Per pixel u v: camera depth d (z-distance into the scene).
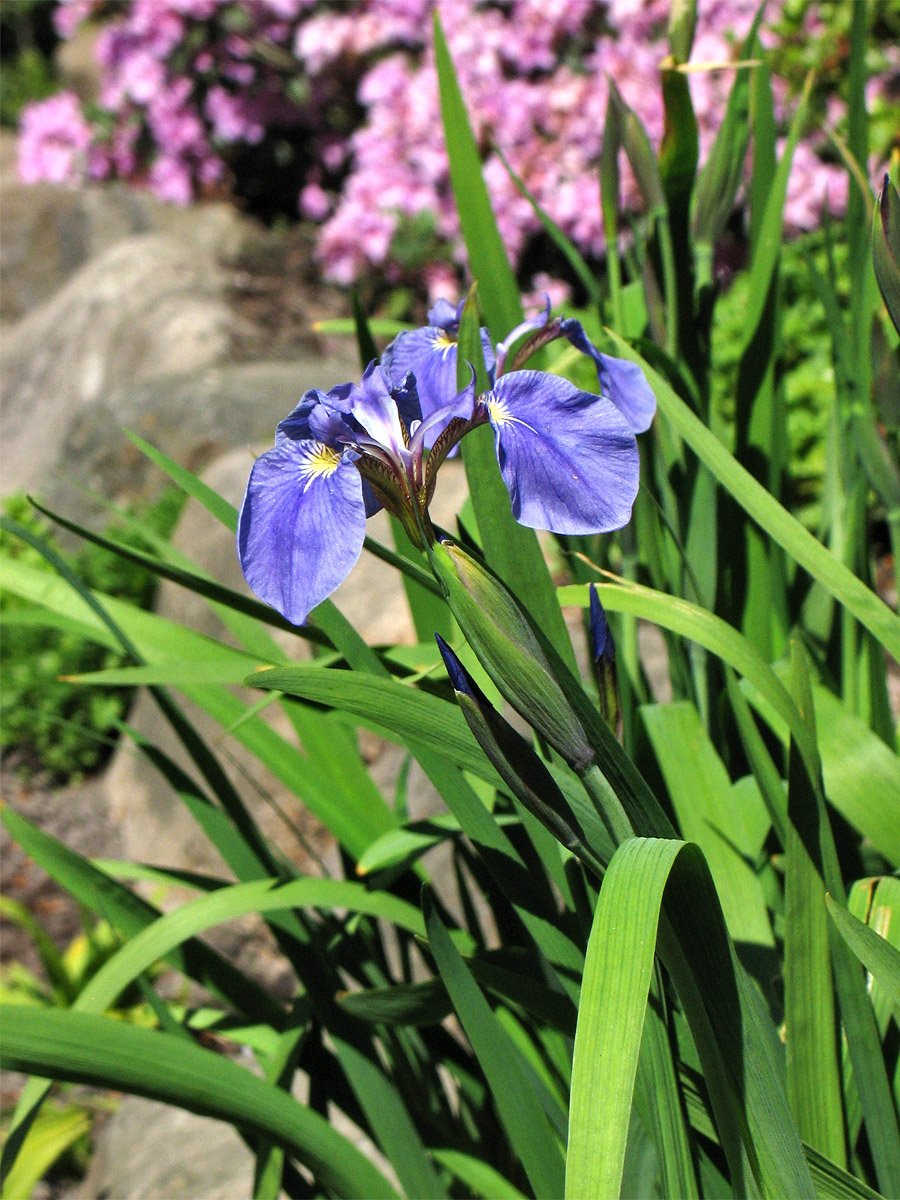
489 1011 0.71
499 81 2.85
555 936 0.72
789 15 2.20
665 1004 0.66
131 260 3.36
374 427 0.61
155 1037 0.71
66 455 2.97
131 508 2.73
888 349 0.76
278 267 3.49
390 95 3.06
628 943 0.57
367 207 3.07
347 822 0.84
